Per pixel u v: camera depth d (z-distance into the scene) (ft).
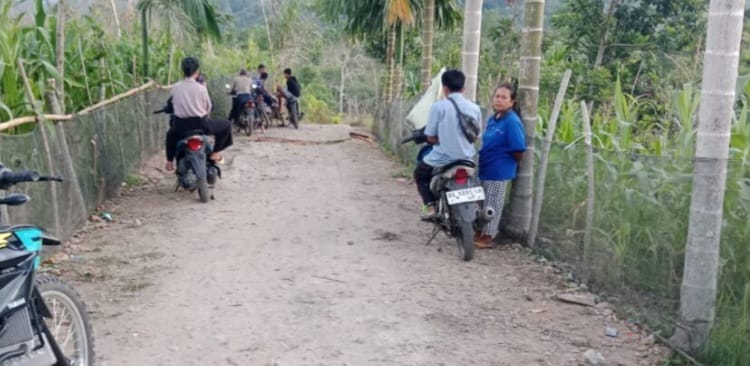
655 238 15.94
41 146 20.66
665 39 53.31
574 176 19.62
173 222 25.39
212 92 59.93
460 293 18.38
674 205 15.44
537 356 14.65
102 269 19.77
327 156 44.62
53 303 12.35
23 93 22.86
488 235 22.44
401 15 47.67
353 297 17.92
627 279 16.92
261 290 18.33
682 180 15.24
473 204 21.09
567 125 23.56
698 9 53.88
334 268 20.26
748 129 16.92
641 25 54.54
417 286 18.84
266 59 98.07
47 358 11.40
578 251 19.40
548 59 49.83
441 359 14.47
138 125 35.73
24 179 11.07
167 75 49.42
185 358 14.34
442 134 21.63
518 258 21.58
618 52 54.54
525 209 22.61
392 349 14.92
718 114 13.99
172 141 29.68
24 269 10.84
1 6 23.68
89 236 23.22
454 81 21.83
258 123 59.62
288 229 24.73
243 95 56.49
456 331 15.89
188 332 15.61
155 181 33.04
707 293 14.20
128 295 17.80
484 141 22.47
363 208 28.40
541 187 21.52
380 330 15.88
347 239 23.50
